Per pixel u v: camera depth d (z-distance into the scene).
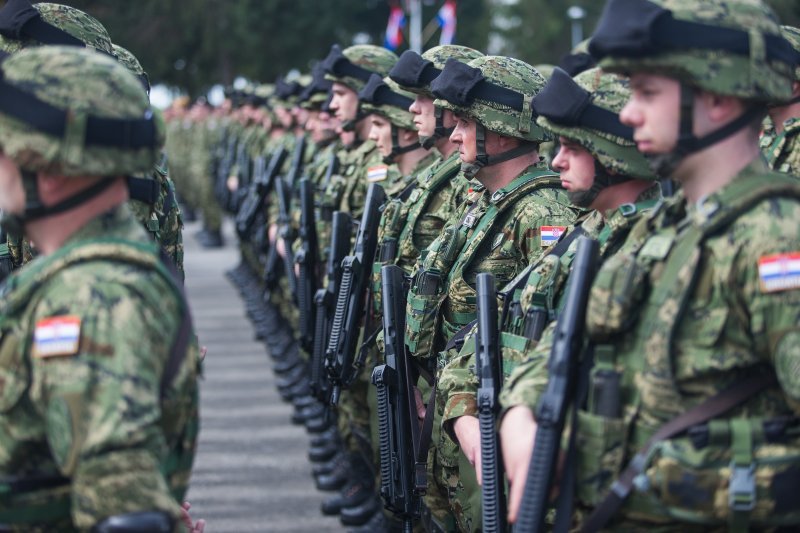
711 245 2.95
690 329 2.98
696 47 2.95
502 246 4.77
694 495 2.94
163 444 2.77
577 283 3.22
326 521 7.12
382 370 5.04
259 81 40.72
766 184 2.96
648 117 3.06
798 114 5.14
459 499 4.48
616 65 3.04
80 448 2.67
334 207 7.92
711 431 2.94
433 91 4.91
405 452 5.02
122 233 2.96
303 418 9.51
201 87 36.53
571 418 3.20
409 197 5.94
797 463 2.94
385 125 6.57
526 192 4.77
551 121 3.73
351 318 6.09
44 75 2.82
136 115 2.90
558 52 52.97
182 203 25.91
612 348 3.13
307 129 10.61
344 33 42.78
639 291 3.06
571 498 3.19
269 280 10.65
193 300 15.69
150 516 2.66
